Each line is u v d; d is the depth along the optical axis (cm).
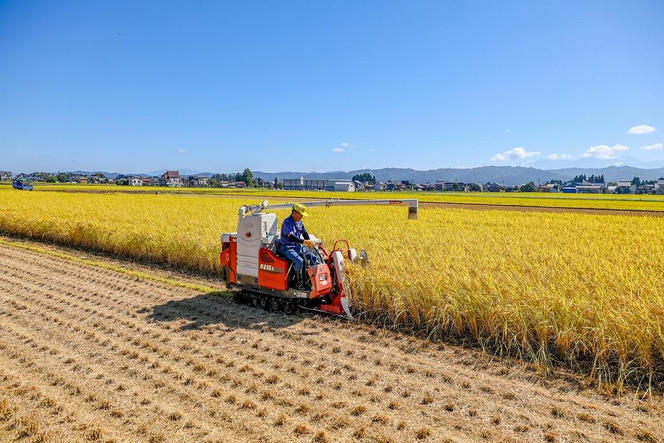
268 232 749
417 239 1255
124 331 650
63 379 494
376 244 1124
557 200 5947
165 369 522
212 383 491
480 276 736
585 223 2023
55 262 1144
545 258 987
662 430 411
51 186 9406
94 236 1352
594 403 461
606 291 677
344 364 546
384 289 711
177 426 407
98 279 966
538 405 455
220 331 657
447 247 1111
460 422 421
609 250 1139
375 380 504
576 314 572
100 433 393
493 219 2219
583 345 549
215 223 1483
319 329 671
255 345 602
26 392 465
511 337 595
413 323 686
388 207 3088
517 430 409
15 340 609
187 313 739
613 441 393
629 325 535
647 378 513
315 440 389
